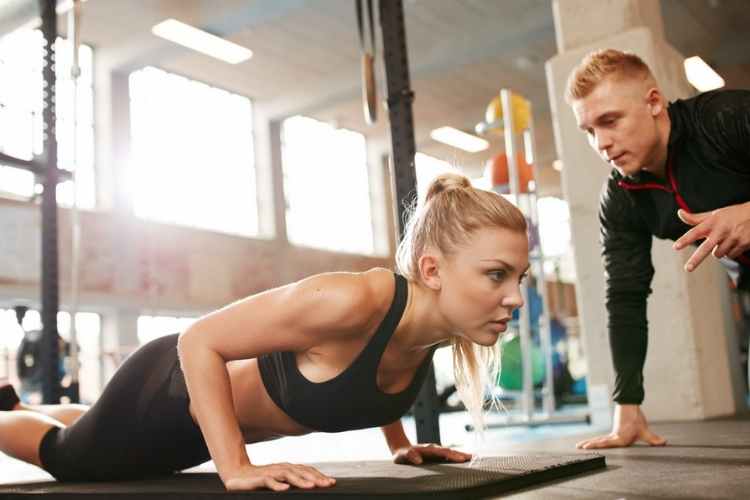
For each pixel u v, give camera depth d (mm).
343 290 1452
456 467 1701
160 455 1808
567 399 8641
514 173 5434
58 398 3115
